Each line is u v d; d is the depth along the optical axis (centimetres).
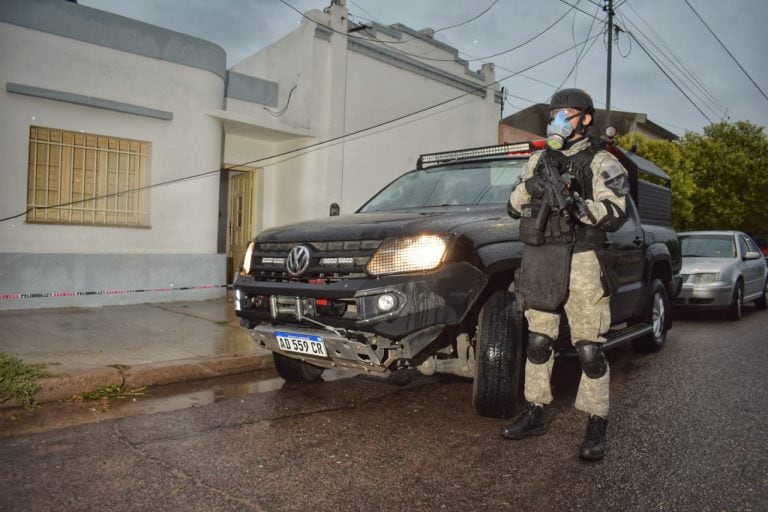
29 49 758
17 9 745
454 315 353
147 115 851
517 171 493
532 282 330
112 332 630
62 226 795
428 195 503
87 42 801
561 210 317
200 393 463
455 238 360
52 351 529
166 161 881
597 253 326
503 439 357
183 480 291
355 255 361
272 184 1138
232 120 951
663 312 641
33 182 779
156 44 861
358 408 421
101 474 297
